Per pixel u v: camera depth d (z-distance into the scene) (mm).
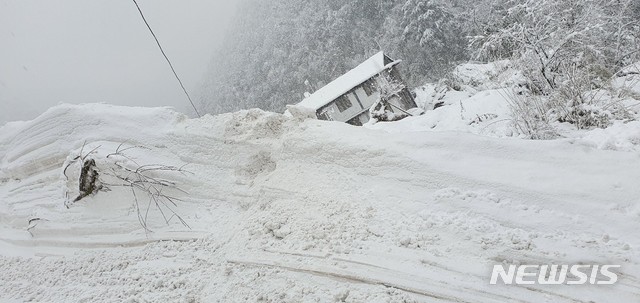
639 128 5008
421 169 4531
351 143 5176
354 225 4324
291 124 6164
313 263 3998
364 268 3760
